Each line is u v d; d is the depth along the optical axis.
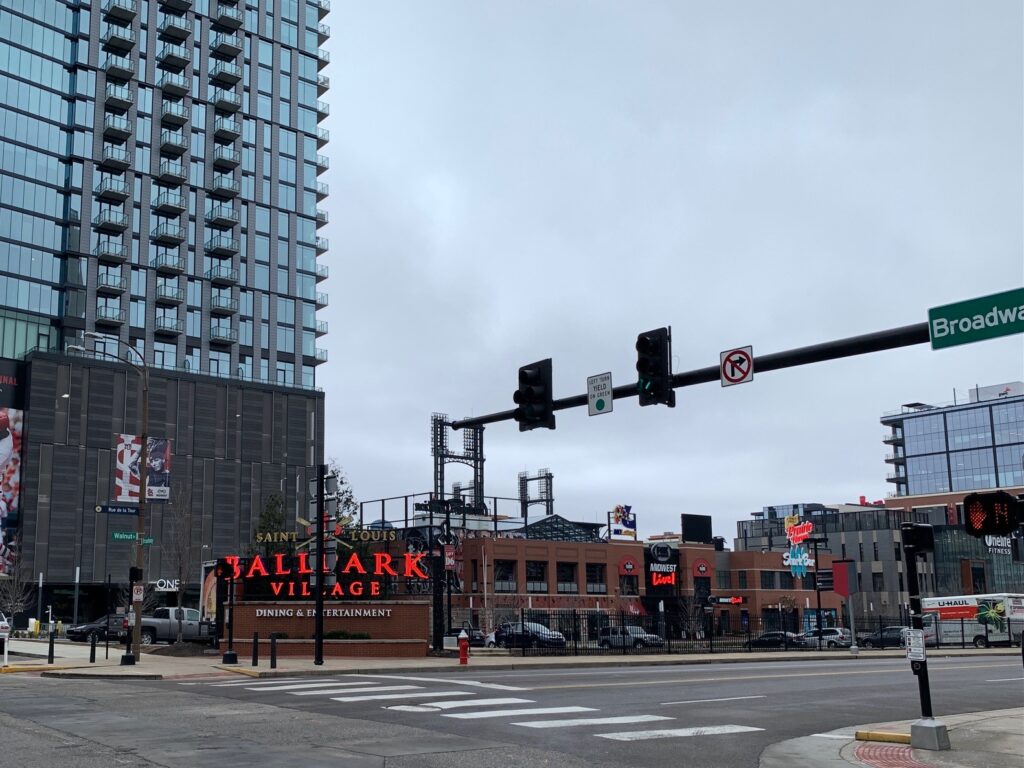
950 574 105.25
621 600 75.56
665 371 16.88
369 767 11.58
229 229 103.12
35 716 16.59
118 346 92.50
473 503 82.75
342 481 52.34
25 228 89.00
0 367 84.50
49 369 86.12
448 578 49.22
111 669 27.58
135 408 90.94
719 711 18.09
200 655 34.25
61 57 94.00
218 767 11.54
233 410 96.75
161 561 89.38
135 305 95.00
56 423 85.75
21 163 89.56
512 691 21.17
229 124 104.06
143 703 18.66
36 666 29.06
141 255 96.12
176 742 13.53
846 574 45.69
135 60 98.56
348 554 40.16
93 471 86.94
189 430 93.12
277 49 110.50
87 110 94.75
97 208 94.00
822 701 20.31
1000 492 13.57
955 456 147.00
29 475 83.56
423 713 16.94
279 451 98.88
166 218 98.81
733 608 81.94
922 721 13.98
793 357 15.75
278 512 72.56
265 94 108.56
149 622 45.19
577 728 15.33
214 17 105.12
